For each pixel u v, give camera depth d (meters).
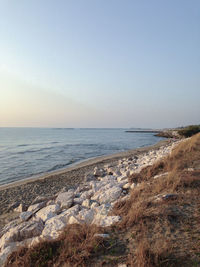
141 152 26.50
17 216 7.09
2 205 8.66
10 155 26.53
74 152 29.88
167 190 4.92
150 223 3.37
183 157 9.09
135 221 3.46
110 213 4.28
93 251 2.80
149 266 2.28
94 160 21.70
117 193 6.10
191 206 3.87
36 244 3.10
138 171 8.70
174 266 2.31
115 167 13.70
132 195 5.08
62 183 11.84
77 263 2.54
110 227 3.48
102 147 37.94
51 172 16.25
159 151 18.34
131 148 36.03
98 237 3.06
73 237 3.23
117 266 2.44
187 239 2.84
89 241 3.01
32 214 6.10
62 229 3.83
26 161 21.80
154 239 2.91
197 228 3.10
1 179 14.34
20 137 82.12
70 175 13.83
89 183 10.29
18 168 18.11
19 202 8.74
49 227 4.35
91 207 5.57
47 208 6.16
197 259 2.40
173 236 2.95
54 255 2.84
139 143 48.69
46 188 10.94
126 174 9.83
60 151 31.14
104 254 2.71
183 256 2.47
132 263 2.38
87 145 42.31
